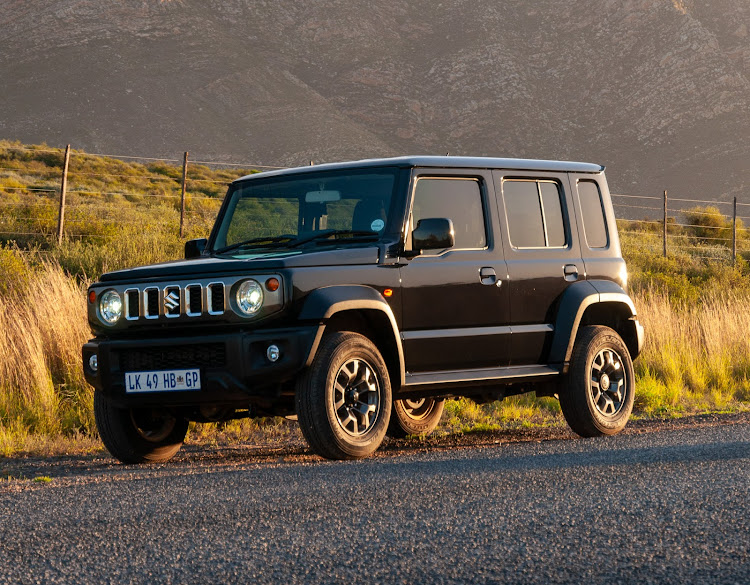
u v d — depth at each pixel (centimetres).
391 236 827
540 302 929
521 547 418
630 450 734
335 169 880
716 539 424
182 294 774
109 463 886
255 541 441
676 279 2986
